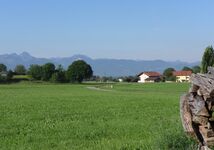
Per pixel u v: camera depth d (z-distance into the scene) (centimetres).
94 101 6175
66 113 4031
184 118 708
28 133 2542
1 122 3186
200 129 700
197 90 710
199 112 689
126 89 12369
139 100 6391
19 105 5281
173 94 8944
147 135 2295
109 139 2222
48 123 3117
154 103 5606
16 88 13050
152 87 13638
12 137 2364
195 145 1309
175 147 1352
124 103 5647
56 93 9462
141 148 1836
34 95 8356
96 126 2873
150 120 3216
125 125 2894
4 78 19650
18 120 3350
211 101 693
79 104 5475
